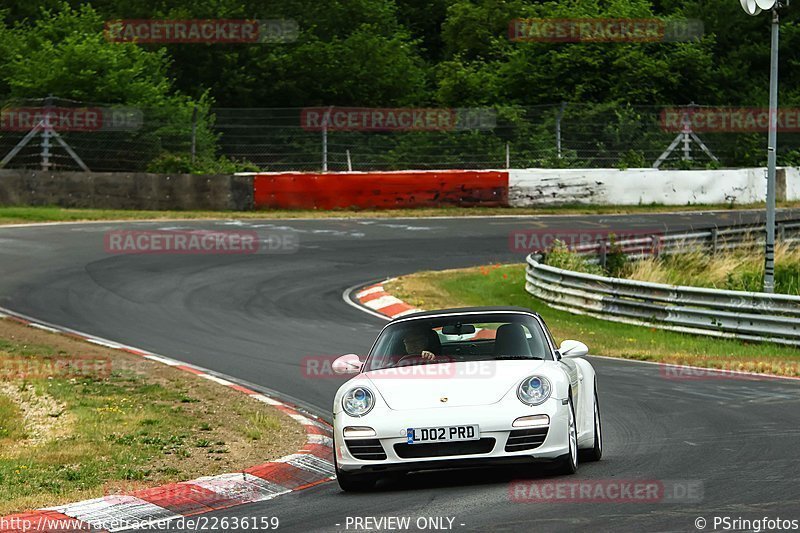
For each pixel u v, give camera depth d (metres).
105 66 113.56
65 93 111.19
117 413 34.75
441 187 100.94
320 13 148.75
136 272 68.75
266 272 70.12
